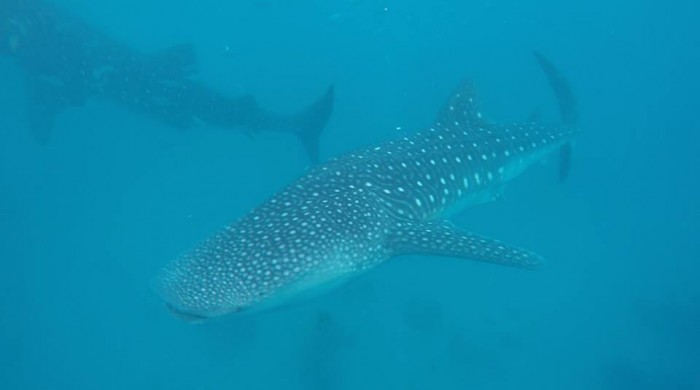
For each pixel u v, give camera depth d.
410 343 15.26
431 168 8.22
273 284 5.59
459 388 14.52
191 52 15.41
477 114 9.77
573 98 12.21
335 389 14.40
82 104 16.19
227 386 14.85
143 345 16.23
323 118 15.30
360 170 7.46
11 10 14.52
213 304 5.23
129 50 15.54
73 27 15.37
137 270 18.33
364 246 6.52
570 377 14.95
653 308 16.91
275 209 6.53
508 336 15.85
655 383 14.78
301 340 15.29
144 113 15.80
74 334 16.67
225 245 5.93
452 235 7.19
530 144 10.40
